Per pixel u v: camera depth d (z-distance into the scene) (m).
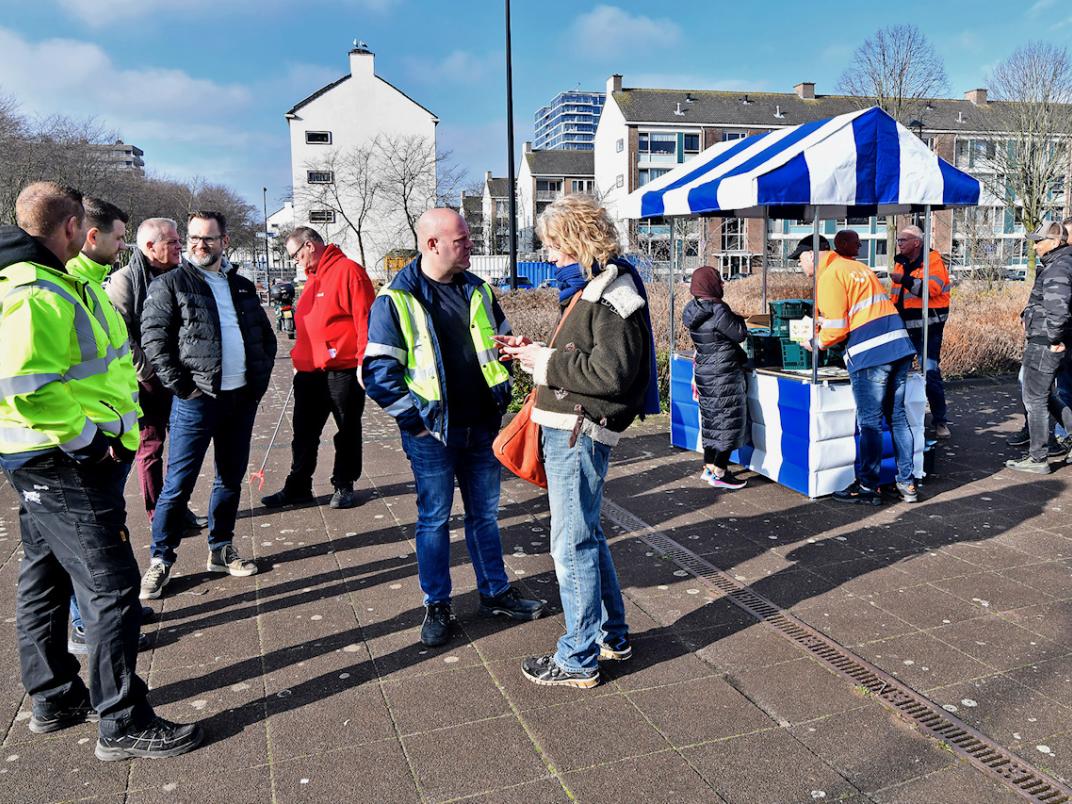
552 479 2.87
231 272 4.07
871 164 4.89
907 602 3.58
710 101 52.47
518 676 3.02
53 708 2.71
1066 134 27.62
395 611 3.62
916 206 6.48
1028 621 3.36
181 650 3.28
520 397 8.38
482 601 3.54
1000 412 7.70
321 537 4.64
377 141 46.66
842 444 5.07
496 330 3.49
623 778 2.40
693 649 3.21
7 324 2.34
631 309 2.71
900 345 4.77
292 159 48.28
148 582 3.78
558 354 2.76
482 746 2.57
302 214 48.62
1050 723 2.63
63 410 2.39
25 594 2.66
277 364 14.34
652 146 50.66
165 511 3.80
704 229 18.75
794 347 5.47
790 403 5.16
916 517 4.72
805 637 3.28
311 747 2.59
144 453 4.55
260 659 3.20
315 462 5.31
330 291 4.93
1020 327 10.14
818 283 4.86
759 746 2.54
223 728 2.71
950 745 2.51
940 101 49.91
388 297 3.17
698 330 5.24
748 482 5.54
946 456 6.10
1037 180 28.08
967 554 4.12
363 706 2.83
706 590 3.79
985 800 2.27
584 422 2.77
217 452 4.00
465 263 3.29
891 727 2.63
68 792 2.38
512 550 4.37
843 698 2.82
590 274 2.80
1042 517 4.65
